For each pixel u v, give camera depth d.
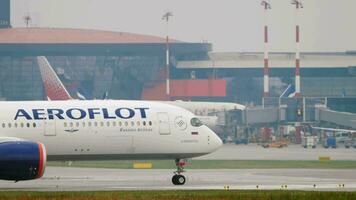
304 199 149.62
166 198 153.75
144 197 155.25
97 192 169.50
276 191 173.75
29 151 181.00
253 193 165.25
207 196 156.75
